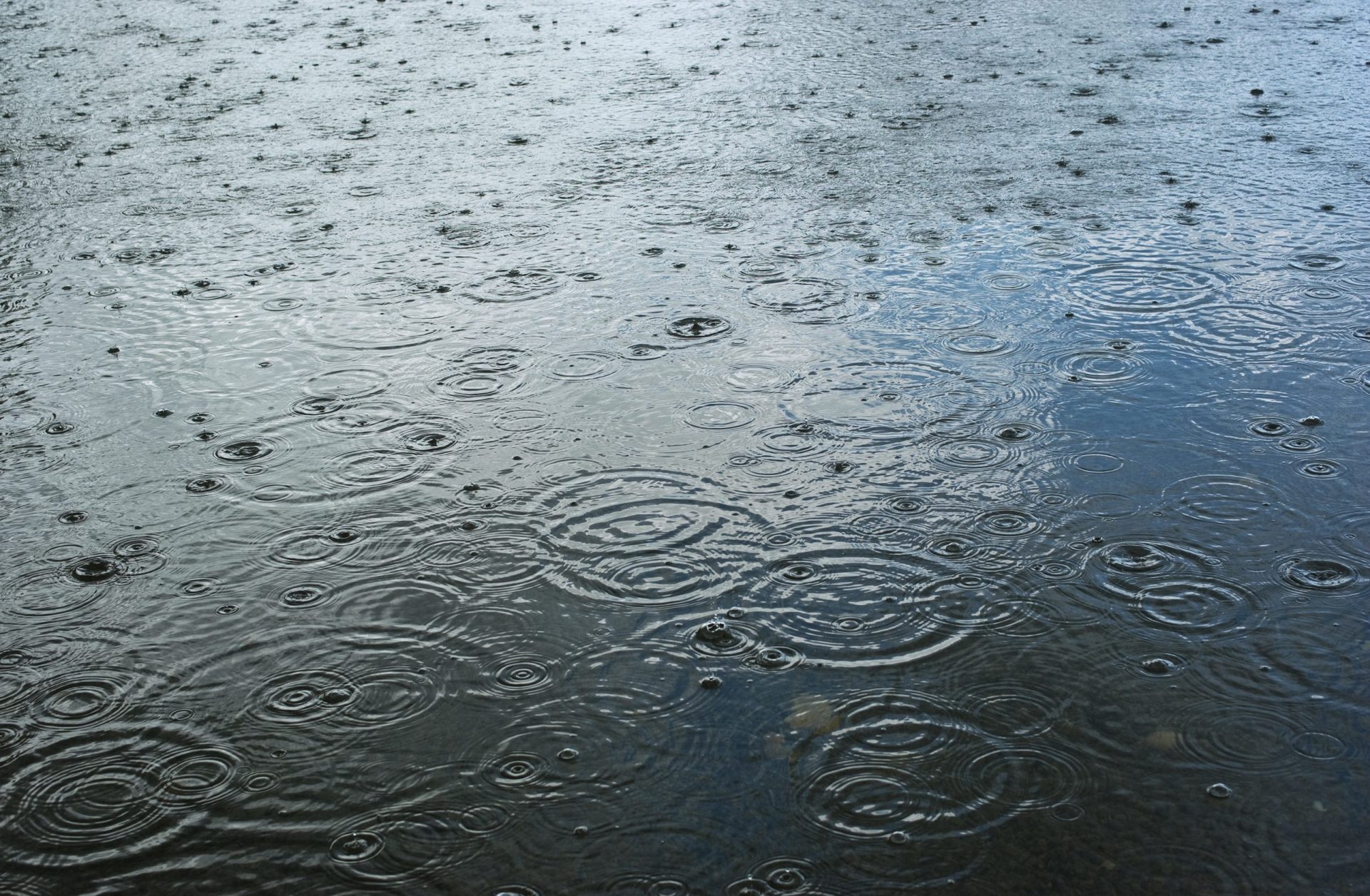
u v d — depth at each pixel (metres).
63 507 2.09
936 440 2.22
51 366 2.64
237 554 1.95
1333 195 3.47
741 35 6.05
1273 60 5.15
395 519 2.03
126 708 1.61
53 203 3.77
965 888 1.30
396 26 6.50
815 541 1.93
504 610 1.79
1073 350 2.57
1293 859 1.32
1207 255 3.06
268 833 1.40
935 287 2.93
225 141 4.41
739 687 1.62
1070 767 1.46
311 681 1.66
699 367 2.55
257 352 2.68
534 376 2.53
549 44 5.97
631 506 2.05
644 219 3.48
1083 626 1.72
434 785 1.46
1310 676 1.61
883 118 4.48
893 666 1.65
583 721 1.57
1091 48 5.52
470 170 3.99
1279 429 2.22
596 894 1.30
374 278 3.09
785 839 1.37
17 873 1.36
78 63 5.76
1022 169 3.82
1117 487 2.06
